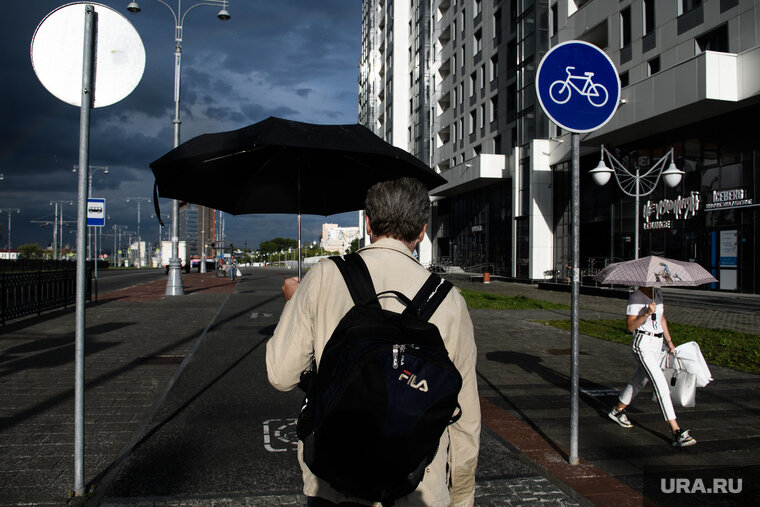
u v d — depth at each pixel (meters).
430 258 53.09
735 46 19.70
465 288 27.12
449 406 1.40
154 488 3.52
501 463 4.05
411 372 1.39
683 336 10.24
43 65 3.51
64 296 14.76
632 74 24.88
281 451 4.26
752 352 8.55
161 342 9.42
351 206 4.43
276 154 3.65
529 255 32.50
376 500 1.44
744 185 20.12
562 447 4.43
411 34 58.38
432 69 51.88
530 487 3.61
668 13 22.72
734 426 5.06
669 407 4.53
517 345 9.59
